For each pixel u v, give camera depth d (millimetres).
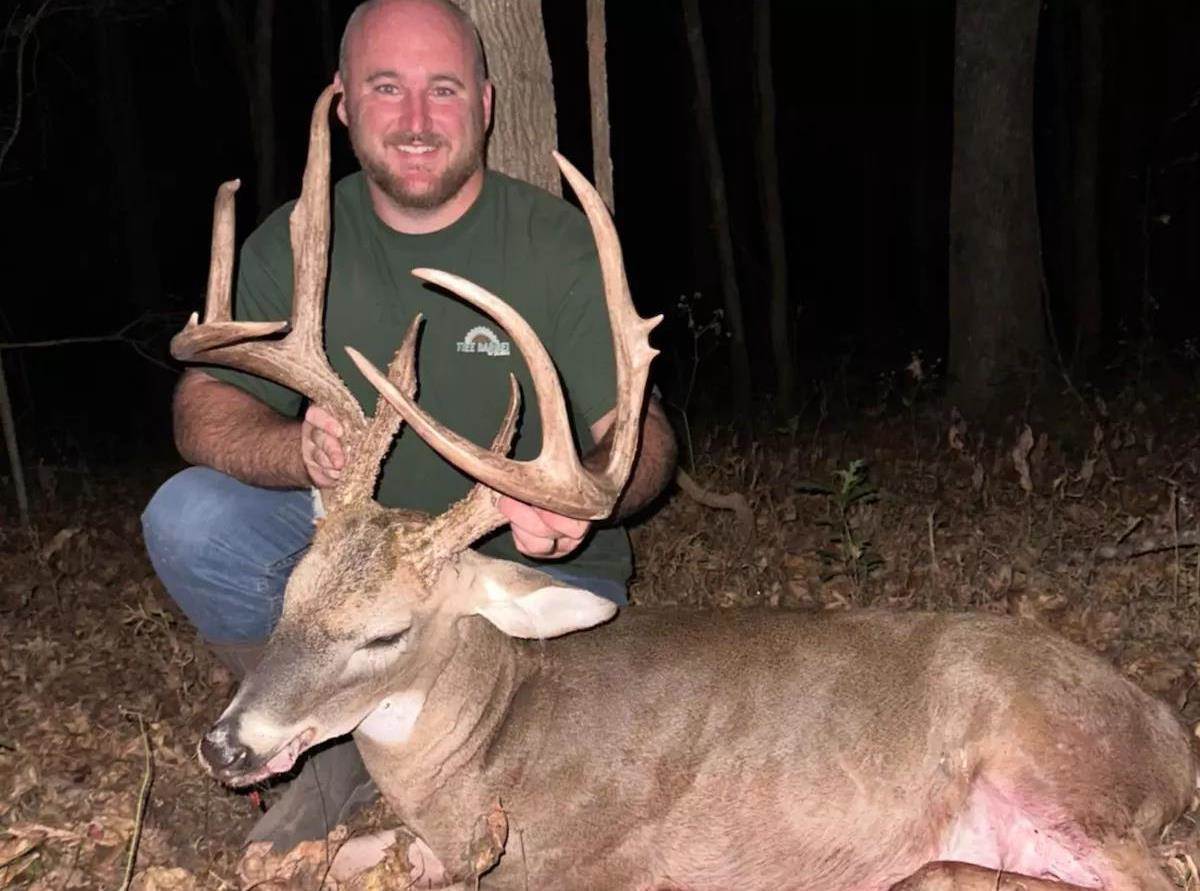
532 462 1245
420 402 1556
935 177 8602
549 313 1536
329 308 1547
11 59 4938
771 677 1438
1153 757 1410
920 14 7621
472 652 1400
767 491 2678
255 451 1488
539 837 1419
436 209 1521
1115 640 1908
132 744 1780
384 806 1620
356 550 1323
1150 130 7746
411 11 1503
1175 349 4434
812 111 8969
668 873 1442
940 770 1408
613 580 1632
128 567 2820
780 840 1418
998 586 2068
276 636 1317
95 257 7371
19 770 1717
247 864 1468
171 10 6832
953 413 2959
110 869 1494
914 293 8055
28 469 4602
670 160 9203
